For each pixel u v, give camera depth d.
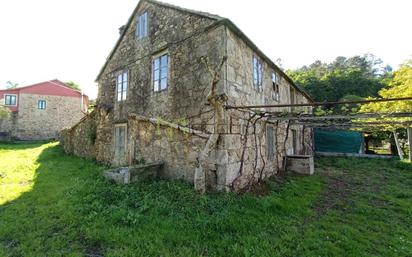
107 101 10.03
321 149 15.98
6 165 8.67
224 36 5.79
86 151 11.21
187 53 6.59
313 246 3.38
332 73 28.91
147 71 7.98
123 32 9.30
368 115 5.51
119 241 3.32
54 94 23.05
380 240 3.72
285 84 10.67
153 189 5.52
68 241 3.36
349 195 6.31
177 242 3.36
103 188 5.50
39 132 22.02
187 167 6.19
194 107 6.22
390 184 7.71
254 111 6.66
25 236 3.44
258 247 3.23
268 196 5.53
